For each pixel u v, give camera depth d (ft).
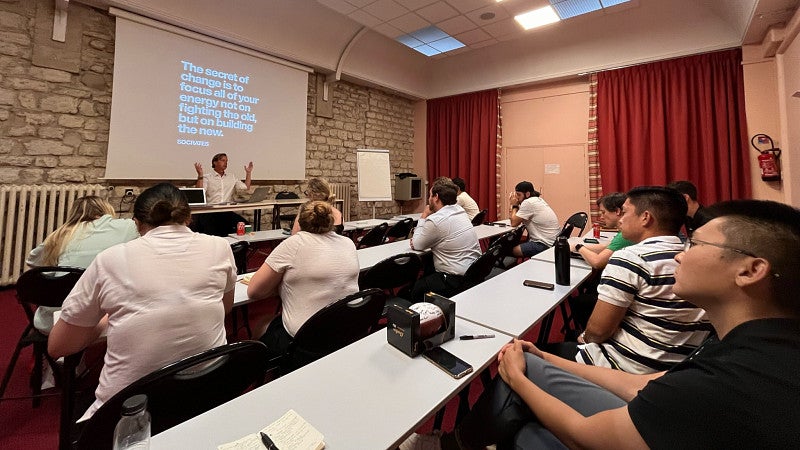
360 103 20.93
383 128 22.31
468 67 20.90
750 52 13.01
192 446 2.15
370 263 7.56
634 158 16.08
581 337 4.98
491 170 20.52
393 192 23.04
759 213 1.93
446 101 22.54
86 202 5.77
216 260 3.80
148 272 3.28
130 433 2.06
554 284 5.77
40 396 5.09
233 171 15.25
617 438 1.97
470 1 13.64
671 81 15.16
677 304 3.67
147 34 12.64
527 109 19.65
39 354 5.48
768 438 1.47
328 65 17.98
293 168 17.40
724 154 13.96
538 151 19.34
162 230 3.62
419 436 3.53
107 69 12.25
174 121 13.44
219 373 3.11
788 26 10.64
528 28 15.92
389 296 8.00
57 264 5.39
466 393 4.64
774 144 12.69
